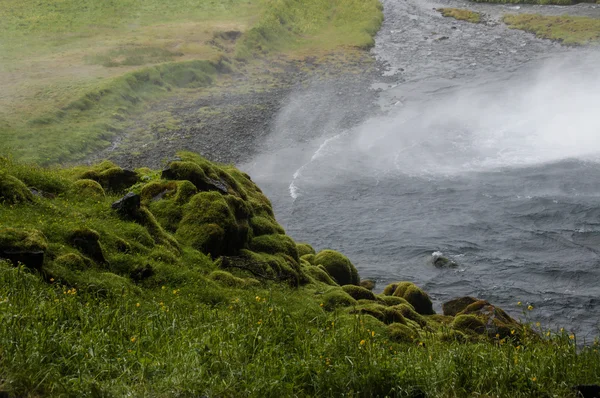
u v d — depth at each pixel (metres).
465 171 42.81
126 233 17.80
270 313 13.27
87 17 79.31
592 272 29.38
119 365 10.33
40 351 10.09
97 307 12.80
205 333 11.86
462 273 29.94
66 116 49.06
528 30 79.06
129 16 81.00
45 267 14.45
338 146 47.47
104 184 21.47
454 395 10.90
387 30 82.38
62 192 19.59
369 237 34.31
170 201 20.58
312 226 35.88
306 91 60.12
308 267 22.27
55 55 64.81
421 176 42.28
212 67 64.00
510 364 11.99
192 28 75.88
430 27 82.88
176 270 16.95
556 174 41.22
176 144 46.38
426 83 62.16
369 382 10.85
